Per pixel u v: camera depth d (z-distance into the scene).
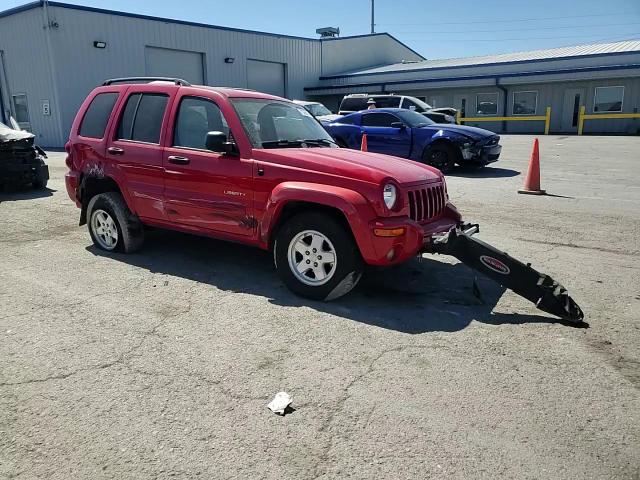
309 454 2.68
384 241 4.28
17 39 23.58
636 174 12.85
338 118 15.01
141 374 3.46
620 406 3.10
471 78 31.53
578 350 3.79
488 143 13.15
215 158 5.07
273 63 34.06
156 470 2.57
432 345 3.87
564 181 11.87
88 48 23.36
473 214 8.38
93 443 2.77
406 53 46.72
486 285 5.16
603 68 27.27
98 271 5.59
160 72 26.92
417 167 5.10
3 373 3.47
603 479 2.51
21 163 10.59
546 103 30.02
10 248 6.52
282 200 4.60
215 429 2.88
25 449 2.72
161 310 4.54
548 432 2.86
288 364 3.59
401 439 2.80
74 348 3.82
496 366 3.56
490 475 2.53
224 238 5.23
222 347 3.84
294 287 4.77
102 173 6.01
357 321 4.29
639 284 5.18
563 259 5.99
